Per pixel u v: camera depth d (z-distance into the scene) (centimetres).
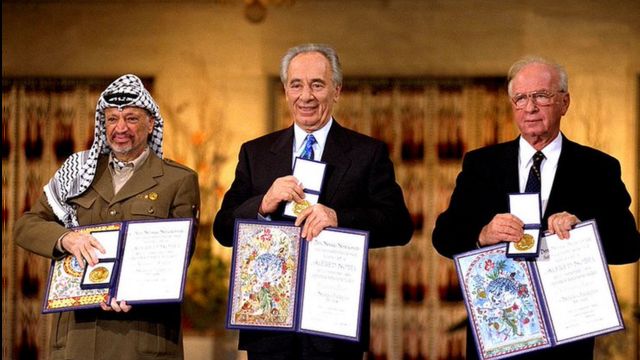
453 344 1008
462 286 453
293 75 471
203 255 906
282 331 457
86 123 1049
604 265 440
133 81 483
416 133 1020
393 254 1017
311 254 453
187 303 885
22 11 1052
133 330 470
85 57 1049
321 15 1032
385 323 1016
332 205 468
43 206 495
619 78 999
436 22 1021
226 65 1039
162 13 1046
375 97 1023
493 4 1016
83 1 1049
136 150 486
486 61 1016
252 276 455
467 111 1014
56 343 478
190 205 489
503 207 474
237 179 490
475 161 488
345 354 460
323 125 479
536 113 462
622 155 994
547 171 473
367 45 1027
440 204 1014
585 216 466
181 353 484
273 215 467
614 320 437
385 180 474
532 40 1011
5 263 1043
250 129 1034
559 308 442
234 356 883
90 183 486
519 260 448
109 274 461
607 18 1003
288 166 477
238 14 1040
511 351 444
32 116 1050
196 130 1036
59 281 468
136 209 480
